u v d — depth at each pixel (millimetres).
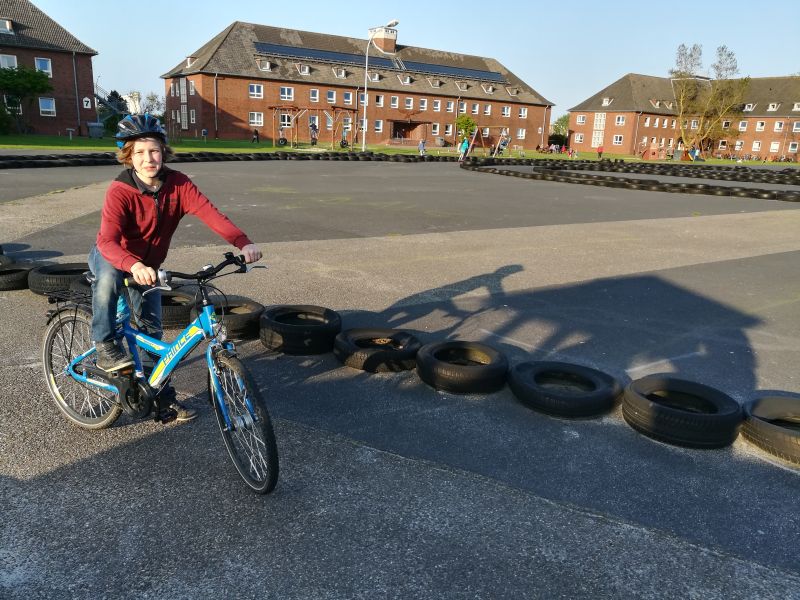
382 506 3125
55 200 13406
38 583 2512
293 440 3746
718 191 21656
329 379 4715
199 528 2898
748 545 2975
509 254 9750
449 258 9234
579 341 5883
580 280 8258
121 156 3129
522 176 26391
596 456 3760
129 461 3439
